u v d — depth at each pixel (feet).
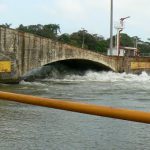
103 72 216.13
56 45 176.86
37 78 188.44
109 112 14.51
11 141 53.26
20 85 149.28
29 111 78.33
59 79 192.54
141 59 226.58
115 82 179.22
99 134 58.44
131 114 13.94
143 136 57.57
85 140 54.54
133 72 222.28
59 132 59.26
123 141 54.65
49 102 16.39
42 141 53.52
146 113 13.74
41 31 419.74
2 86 142.10
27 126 63.46
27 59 165.17
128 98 109.81
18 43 160.97
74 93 121.08
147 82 184.03
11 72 157.38
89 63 209.15
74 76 207.92
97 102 99.04
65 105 15.85
